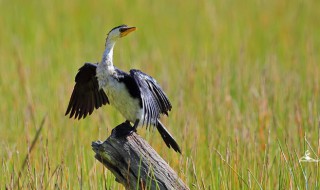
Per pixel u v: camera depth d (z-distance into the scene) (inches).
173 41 863.7
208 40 860.6
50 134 519.2
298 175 427.2
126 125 410.3
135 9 1007.6
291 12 983.0
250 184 408.2
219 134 517.3
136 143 367.9
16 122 564.4
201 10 999.6
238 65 701.3
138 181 355.3
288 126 534.6
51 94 637.3
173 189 357.1
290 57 777.6
